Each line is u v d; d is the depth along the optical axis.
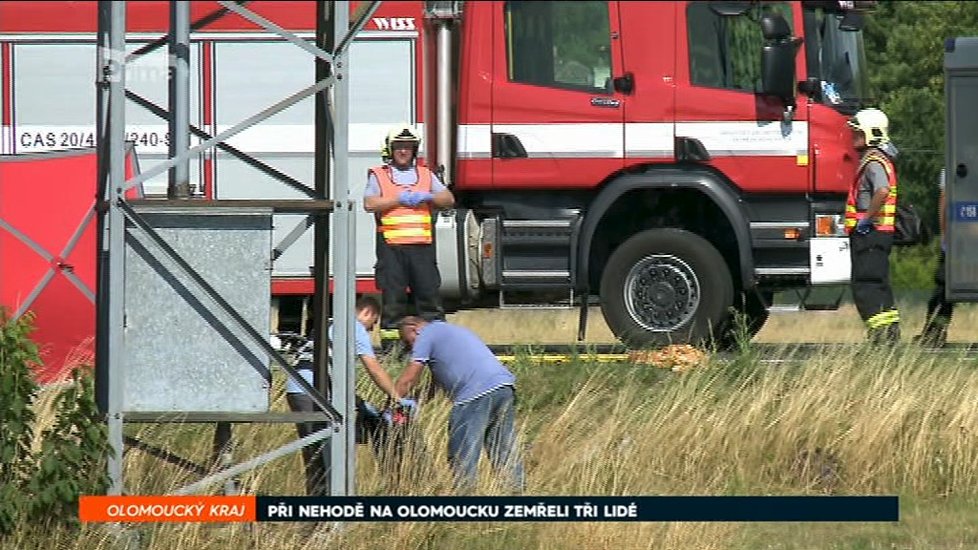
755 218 54.12
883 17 130.75
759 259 54.19
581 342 55.22
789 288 55.19
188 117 35.91
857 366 43.38
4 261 46.38
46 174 47.16
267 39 57.75
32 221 46.78
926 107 107.56
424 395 39.38
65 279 46.41
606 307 54.09
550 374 44.00
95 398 33.22
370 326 36.88
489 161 54.44
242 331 32.00
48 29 58.12
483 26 54.59
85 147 57.75
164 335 31.94
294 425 38.88
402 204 46.50
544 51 54.53
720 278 53.50
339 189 32.09
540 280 54.62
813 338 67.75
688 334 53.53
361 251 57.38
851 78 54.78
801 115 53.69
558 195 54.84
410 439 35.88
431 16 56.16
